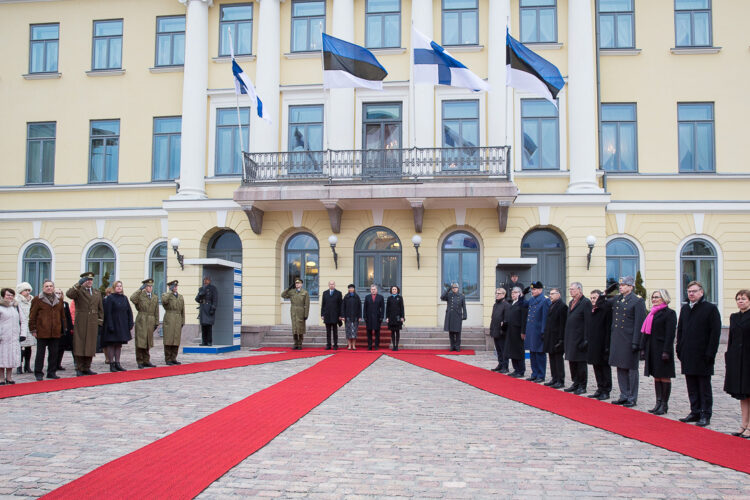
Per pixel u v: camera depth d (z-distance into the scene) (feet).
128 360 47.96
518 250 62.28
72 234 70.90
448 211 63.46
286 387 33.06
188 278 65.46
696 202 63.77
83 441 20.84
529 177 64.13
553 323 35.55
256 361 46.44
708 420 25.04
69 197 71.46
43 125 72.95
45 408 26.73
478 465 18.66
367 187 60.39
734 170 64.44
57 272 70.69
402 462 18.86
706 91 65.16
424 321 63.00
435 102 66.03
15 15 73.82
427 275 63.31
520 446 21.03
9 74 73.41
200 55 68.23
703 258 63.93
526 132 65.21
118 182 70.64
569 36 64.23
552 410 27.48
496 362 48.44
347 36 66.74
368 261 64.90
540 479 17.34
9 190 72.02
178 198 66.54
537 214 62.39
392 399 30.19
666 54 65.67
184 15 71.31
